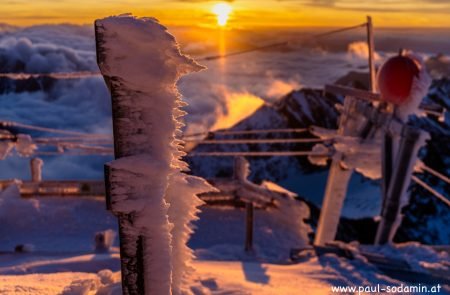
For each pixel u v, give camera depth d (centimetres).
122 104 234
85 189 1407
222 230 1210
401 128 835
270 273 623
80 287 371
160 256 245
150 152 240
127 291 247
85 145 1247
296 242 1191
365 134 1020
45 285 435
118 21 223
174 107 241
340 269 638
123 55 226
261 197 1047
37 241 1138
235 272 621
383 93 870
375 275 606
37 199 1374
